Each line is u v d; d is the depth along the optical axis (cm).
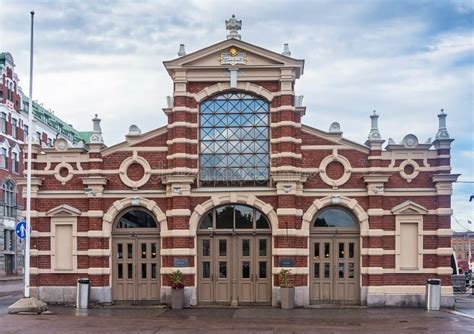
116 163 2592
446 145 2517
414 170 2531
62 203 2584
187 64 2572
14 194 6122
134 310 2367
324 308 2423
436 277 2486
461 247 11169
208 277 2533
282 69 2555
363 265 2503
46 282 2556
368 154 2548
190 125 2570
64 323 1994
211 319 2117
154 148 2586
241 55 2573
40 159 2606
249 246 2536
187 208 2509
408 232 2519
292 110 2547
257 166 2583
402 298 2483
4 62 6006
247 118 2600
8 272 5934
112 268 2559
